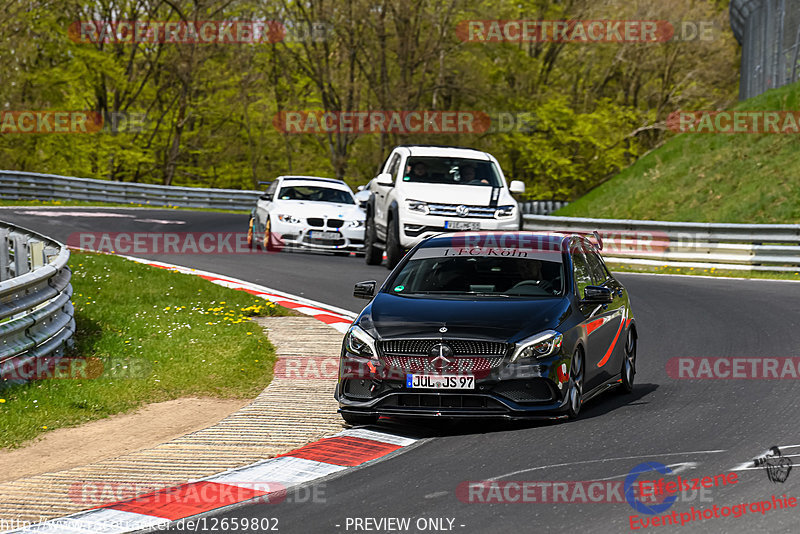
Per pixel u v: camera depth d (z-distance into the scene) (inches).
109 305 2016.5
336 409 1299.2
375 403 1151.6
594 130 7672.2
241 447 1110.4
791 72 4739.2
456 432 1155.3
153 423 1251.8
